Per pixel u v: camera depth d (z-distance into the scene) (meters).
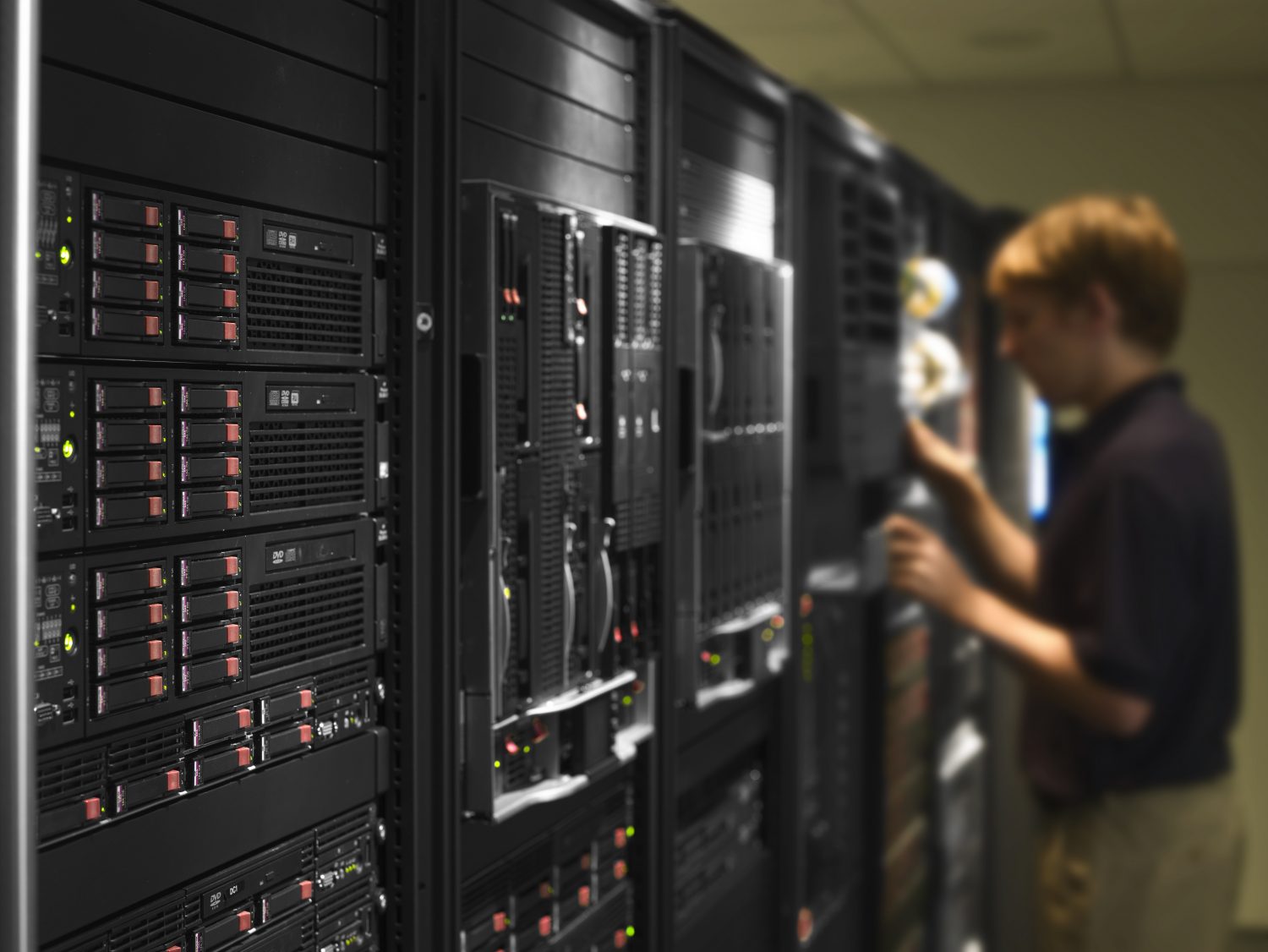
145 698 1.15
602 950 2.08
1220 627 2.38
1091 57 5.19
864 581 3.06
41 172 1.03
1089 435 2.55
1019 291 2.63
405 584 1.52
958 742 3.95
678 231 2.19
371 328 1.47
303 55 1.33
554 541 1.78
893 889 3.30
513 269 1.65
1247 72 5.41
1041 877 2.62
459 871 1.58
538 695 1.74
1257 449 5.61
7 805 0.93
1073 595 2.53
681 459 2.23
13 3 0.92
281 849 1.36
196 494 1.21
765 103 2.68
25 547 0.94
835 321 2.92
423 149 1.51
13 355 0.93
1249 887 5.73
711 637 2.38
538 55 1.80
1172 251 2.53
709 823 2.51
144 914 1.18
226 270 1.23
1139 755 2.40
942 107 5.75
